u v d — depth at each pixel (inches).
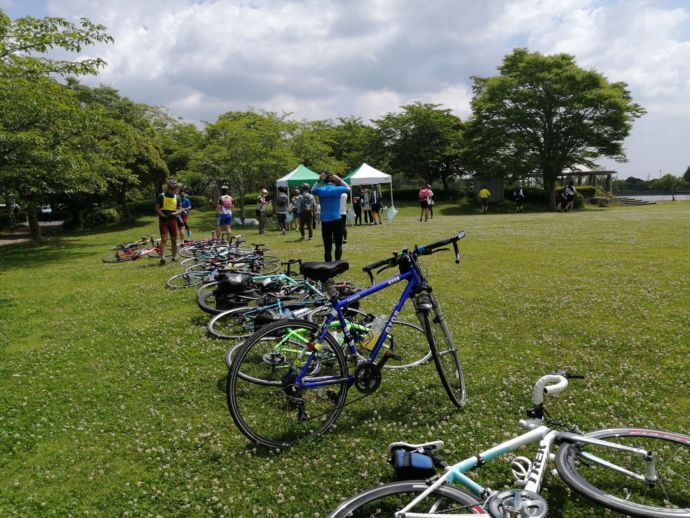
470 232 671.8
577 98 1514.5
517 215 1202.6
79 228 1141.7
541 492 106.1
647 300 255.8
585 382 161.8
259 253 342.6
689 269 336.5
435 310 151.7
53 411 154.4
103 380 177.2
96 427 143.6
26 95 543.2
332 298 139.7
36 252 674.8
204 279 329.4
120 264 469.7
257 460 124.2
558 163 1552.7
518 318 234.5
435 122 1797.5
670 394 151.3
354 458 123.5
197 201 1497.3
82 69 598.2
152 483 116.3
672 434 106.9
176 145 1432.1
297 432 135.7
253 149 1089.4
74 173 637.9
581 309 244.1
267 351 136.7
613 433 109.0
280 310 201.6
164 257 442.3
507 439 129.2
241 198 1093.1
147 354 201.8
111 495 112.3
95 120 653.3
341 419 142.5
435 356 143.3
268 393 148.5
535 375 168.4
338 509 86.8
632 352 185.2
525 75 1589.6
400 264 150.6
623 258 394.3
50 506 108.8
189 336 222.1
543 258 409.7
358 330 150.5
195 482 116.1
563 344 197.8
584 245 488.1
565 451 101.6
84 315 269.7
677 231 592.7
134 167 1094.4
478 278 331.0
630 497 100.0
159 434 138.3
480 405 149.1
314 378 135.0
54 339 228.8
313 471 119.0
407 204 1675.7
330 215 341.1
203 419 145.6
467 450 124.9
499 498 83.3
